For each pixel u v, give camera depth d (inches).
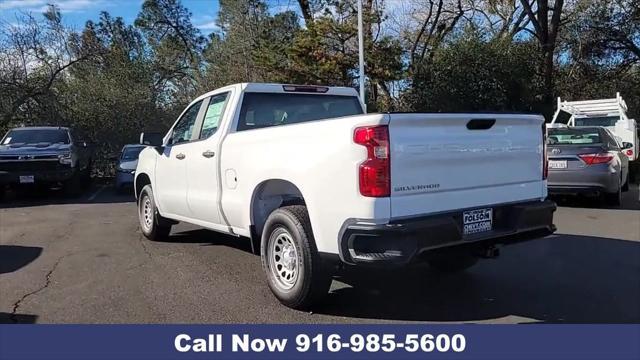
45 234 363.9
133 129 1011.9
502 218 199.9
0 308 208.1
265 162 210.7
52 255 296.2
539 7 995.9
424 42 1048.8
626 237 330.3
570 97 1219.2
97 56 1035.9
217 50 1385.3
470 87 923.4
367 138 169.3
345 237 173.9
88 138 916.6
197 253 295.4
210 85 1284.4
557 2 979.9
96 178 913.5
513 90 930.1
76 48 1012.5
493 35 1049.5
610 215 415.8
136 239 338.0
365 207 169.5
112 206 527.8
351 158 172.9
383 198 169.0
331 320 193.8
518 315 196.9
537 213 203.3
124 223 408.8
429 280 241.1
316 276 191.2
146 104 1033.5
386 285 233.9
